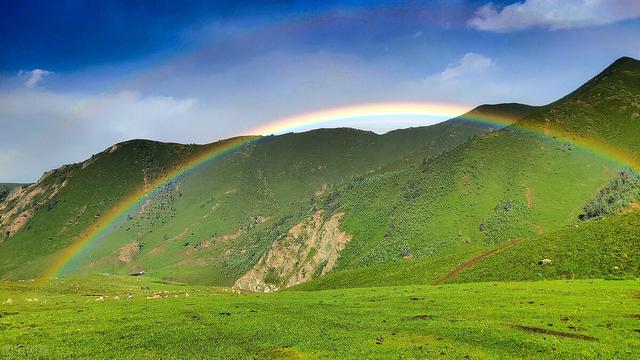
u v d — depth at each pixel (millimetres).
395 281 111750
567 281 65875
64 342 44188
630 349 33562
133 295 113750
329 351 38562
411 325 46594
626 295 52062
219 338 45188
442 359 34156
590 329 39406
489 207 197375
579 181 197250
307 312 58844
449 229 189125
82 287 126750
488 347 36688
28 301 86188
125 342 43938
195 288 180125
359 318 52938
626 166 193875
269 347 41344
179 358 38312
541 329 40594
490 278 83562
